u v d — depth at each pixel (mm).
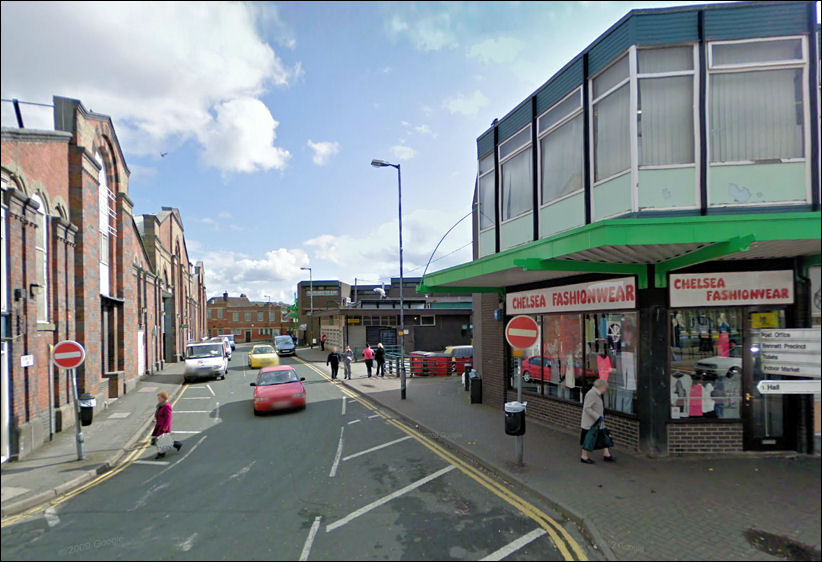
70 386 12109
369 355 22500
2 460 8508
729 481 6633
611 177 7992
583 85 8664
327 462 8586
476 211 17250
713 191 7297
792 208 7129
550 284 10672
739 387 7941
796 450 7715
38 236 10852
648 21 7590
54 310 11359
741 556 4688
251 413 14094
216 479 7773
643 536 5141
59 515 6344
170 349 34500
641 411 8164
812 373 6980
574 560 4828
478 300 17844
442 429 10703
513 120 10930
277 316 81812
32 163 10555
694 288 7930
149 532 5699
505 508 6211
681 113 7500
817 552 4711
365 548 5152
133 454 9711
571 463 7762
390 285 52438
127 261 19047
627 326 8703
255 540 5406
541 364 11336
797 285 7699
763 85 7375
